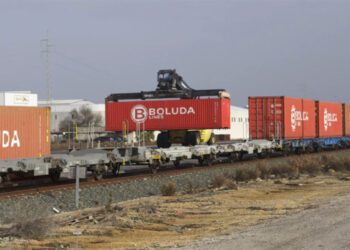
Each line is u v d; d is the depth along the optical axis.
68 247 11.68
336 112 62.22
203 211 17.25
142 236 13.18
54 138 88.44
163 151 33.53
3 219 16.27
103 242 12.30
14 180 25.31
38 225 13.09
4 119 24.02
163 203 19.45
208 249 10.43
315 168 32.41
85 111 127.56
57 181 27.62
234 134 119.00
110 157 29.42
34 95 95.56
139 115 47.41
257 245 10.59
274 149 48.25
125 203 19.97
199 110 46.19
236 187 24.73
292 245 10.48
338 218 13.74
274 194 21.86
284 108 48.53
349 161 34.50
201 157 39.16
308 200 19.14
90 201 20.95
